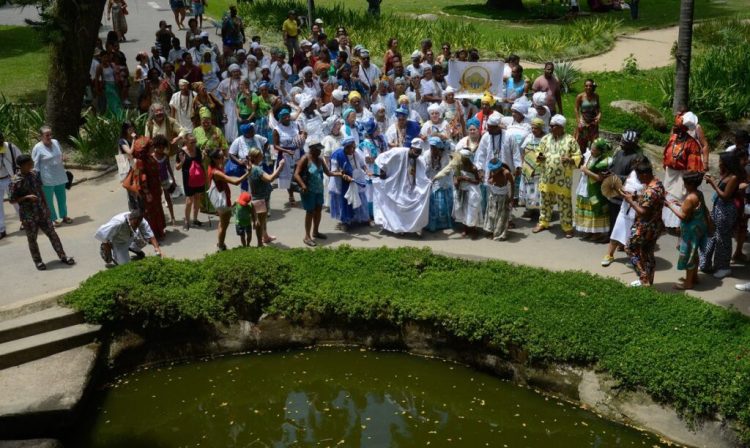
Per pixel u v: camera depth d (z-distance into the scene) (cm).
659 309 1012
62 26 1669
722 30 2559
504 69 1747
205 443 926
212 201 1223
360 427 946
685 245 1066
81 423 963
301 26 2652
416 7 3509
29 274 1184
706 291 1090
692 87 1961
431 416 963
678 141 1250
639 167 1052
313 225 1305
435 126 1396
